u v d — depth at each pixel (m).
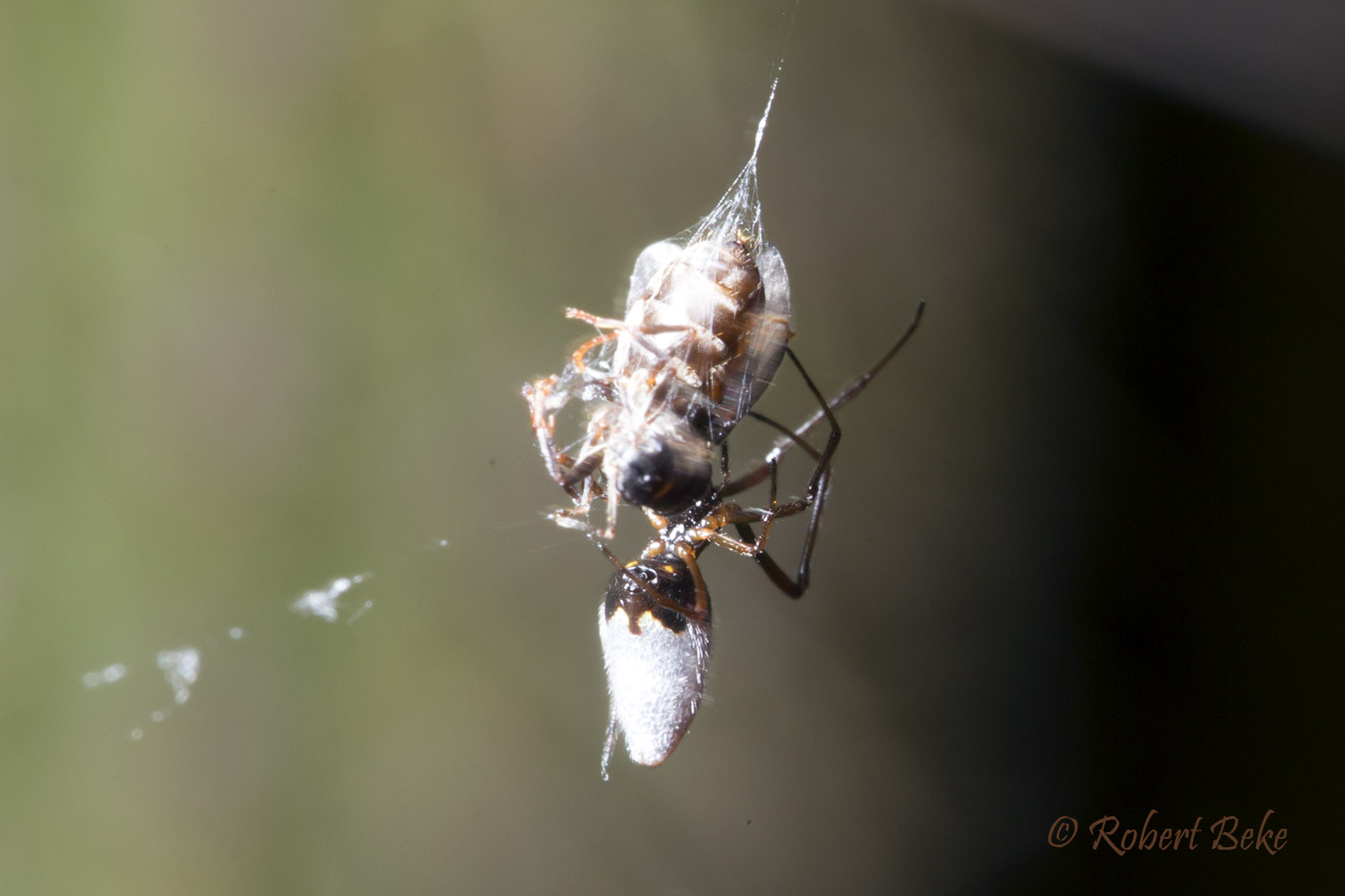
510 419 0.18
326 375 0.18
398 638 0.18
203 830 0.18
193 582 0.18
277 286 0.18
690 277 0.15
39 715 0.18
